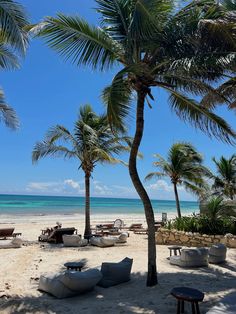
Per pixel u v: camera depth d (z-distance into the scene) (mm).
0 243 14273
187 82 8273
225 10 8188
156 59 7777
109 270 7773
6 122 10789
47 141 16922
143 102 7840
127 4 8102
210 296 6906
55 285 6879
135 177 7730
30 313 5957
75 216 47594
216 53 7426
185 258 9797
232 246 13500
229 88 11969
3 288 7543
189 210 80375
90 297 6883
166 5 7719
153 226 7801
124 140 16734
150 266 7770
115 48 7738
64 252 12930
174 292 5504
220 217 15141
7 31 6797
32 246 14828
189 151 19516
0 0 6777
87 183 17812
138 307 6266
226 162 19859
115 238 15281
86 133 17078
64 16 7285
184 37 7477
